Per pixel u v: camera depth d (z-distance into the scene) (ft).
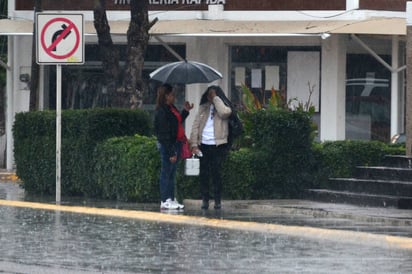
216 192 126.52
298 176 135.85
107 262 86.74
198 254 90.63
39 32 133.28
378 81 200.54
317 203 129.70
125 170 138.21
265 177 134.72
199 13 201.98
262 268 82.89
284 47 200.54
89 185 146.30
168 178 126.62
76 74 216.54
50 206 132.77
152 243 97.66
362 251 91.97
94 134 144.56
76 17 133.90
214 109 125.29
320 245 95.96
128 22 202.59
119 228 109.29
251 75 202.90
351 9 193.98
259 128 135.03
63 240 99.81
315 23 192.54
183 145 127.34
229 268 83.10
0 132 233.96
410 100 134.00
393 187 125.80
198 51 204.33
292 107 199.31
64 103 217.56
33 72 207.10
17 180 191.83
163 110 125.59
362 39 195.83
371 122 200.44
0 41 260.21
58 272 82.02
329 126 197.36
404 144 141.49
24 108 218.38
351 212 118.11
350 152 135.64
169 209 126.41
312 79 198.80
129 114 145.28
